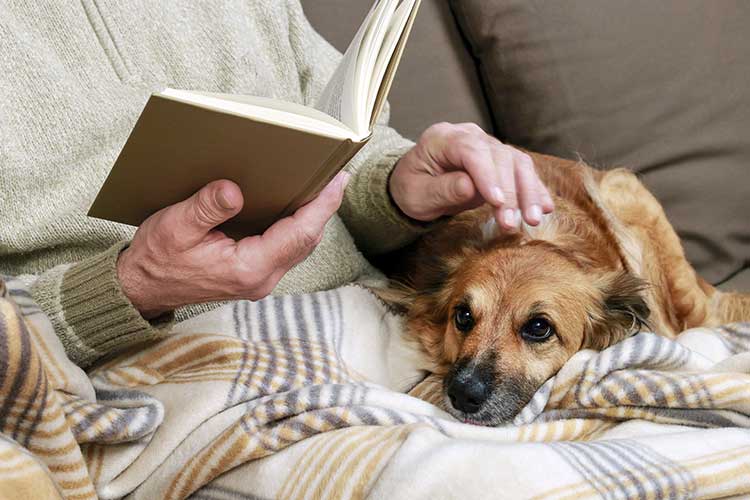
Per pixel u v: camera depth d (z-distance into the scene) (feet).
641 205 5.74
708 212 6.37
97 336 3.55
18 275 3.93
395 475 2.92
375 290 4.85
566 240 4.98
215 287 3.33
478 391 4.41
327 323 4.19
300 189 3.02
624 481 2.91
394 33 3.14
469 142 4.15
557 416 3.67
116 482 3.47
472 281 4.77
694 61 6.29
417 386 4.72
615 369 3.60
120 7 4.17
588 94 6.19
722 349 4.18
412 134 6.27
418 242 5.45
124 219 3.30
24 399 2.88
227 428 3.42
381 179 4.70
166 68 4.33
